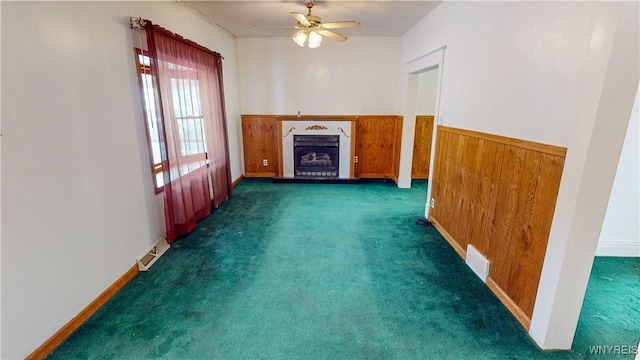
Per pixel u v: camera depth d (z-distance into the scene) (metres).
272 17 4.11
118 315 2.09
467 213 2.81
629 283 2.45
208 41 4.27
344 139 5.62
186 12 3.59
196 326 2.00
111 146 2.31
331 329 1.98
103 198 2.22
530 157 1.93
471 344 1.86
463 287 2.43
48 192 1.77
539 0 1.83
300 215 4.00
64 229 1.88
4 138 1.52
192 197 3.57
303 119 5.54
